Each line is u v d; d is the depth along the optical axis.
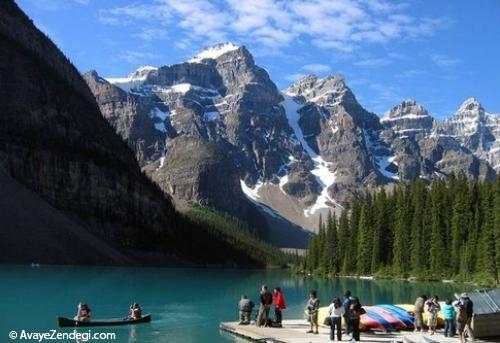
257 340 45.91
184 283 132.62
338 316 42.81
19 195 184.75
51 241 175.25
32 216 179.38
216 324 57.47
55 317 58.47
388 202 195.75
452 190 179.62
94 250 191.50
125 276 143.62
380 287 129.62
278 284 142.62
